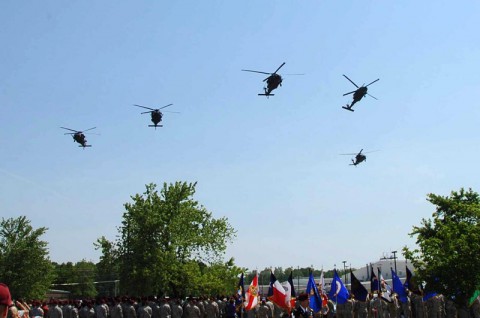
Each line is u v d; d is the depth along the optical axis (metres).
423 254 36.69
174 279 57.28
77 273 129.25
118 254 56.19
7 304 4.89
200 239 61.16
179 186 60.19
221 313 43.53
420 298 39.34
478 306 36.59
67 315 37.47
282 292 27.77
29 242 73.62
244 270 65.94
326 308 37.09
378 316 38.03
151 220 55.56
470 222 39.19
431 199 40.34
